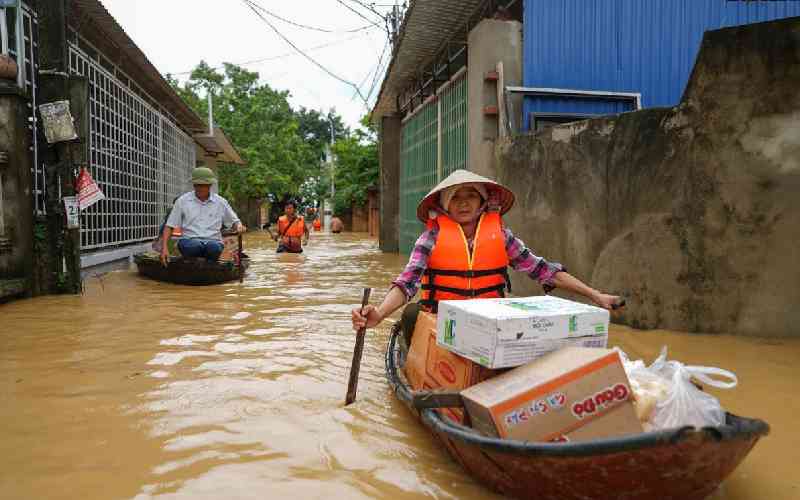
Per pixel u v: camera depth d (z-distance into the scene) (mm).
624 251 5793
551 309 2871
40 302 7402
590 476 2150
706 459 2059
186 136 18984
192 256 9422
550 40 8242
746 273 5188
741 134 5078
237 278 9953
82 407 3631
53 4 7688
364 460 2930
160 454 2982
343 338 5496
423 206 3918
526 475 2305
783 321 5145
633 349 4879
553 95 8227
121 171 12039
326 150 50562
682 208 5391
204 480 2705
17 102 7461
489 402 2428
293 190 36969
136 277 10180
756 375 4156
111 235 11398
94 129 10422
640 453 2029
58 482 2686
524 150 7297
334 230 32969
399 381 3500
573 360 2514
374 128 30000
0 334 5559
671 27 8367
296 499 2537
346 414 3547
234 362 4625
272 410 3604
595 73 8312
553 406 2422
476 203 3865
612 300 3521
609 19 8320
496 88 8492
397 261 13742
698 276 5363
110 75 11219
